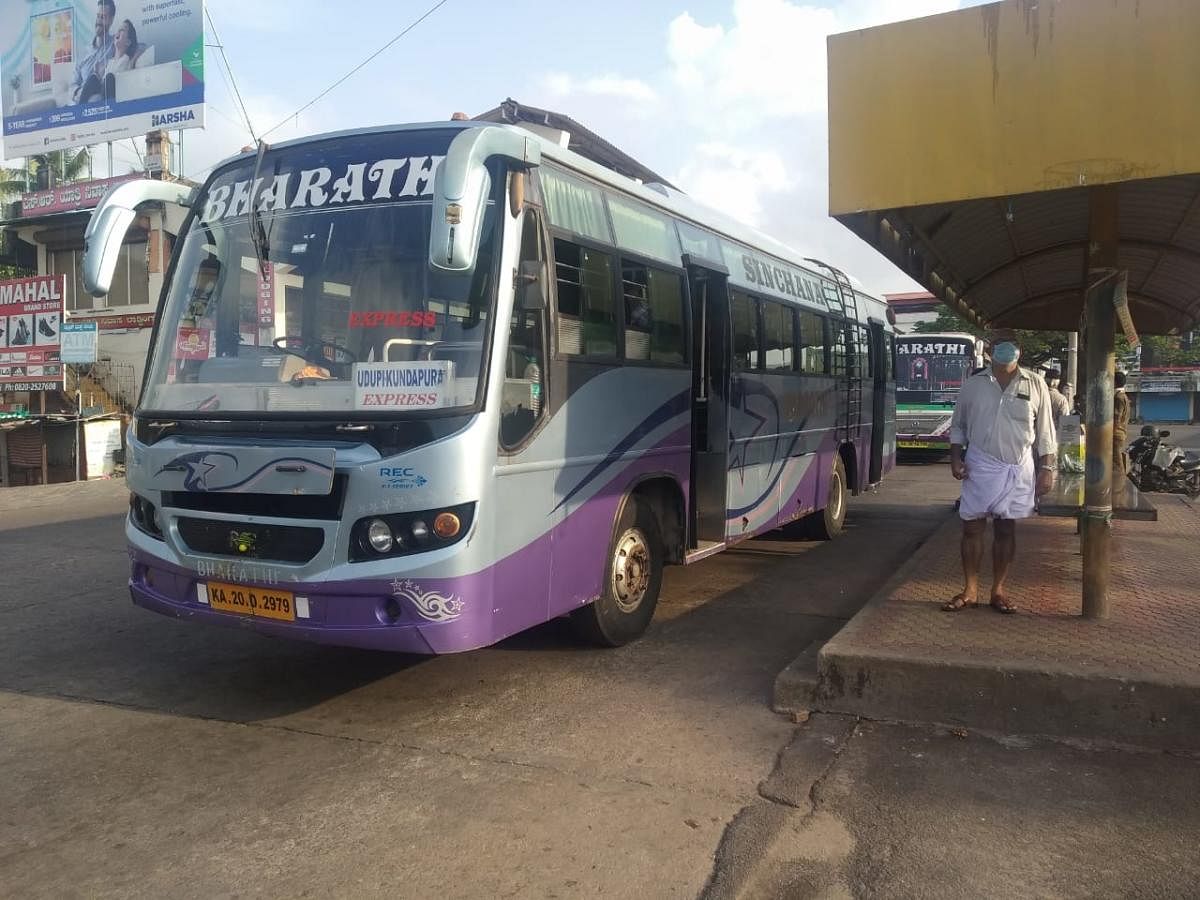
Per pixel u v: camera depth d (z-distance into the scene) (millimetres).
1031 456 5566
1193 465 15000
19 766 4273
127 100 25375
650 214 6461
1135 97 4453
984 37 4703
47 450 20391
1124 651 4754
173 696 5230
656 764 4211
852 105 4980
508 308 4578
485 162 4684
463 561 4238
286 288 4832
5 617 7105
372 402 4383
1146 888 3135
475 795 3920
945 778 4000
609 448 5645
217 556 4559
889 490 16281
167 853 3471
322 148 5023
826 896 3131
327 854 3447
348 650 6094
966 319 10570
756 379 8047
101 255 5004
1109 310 5367
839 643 4973
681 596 7691
